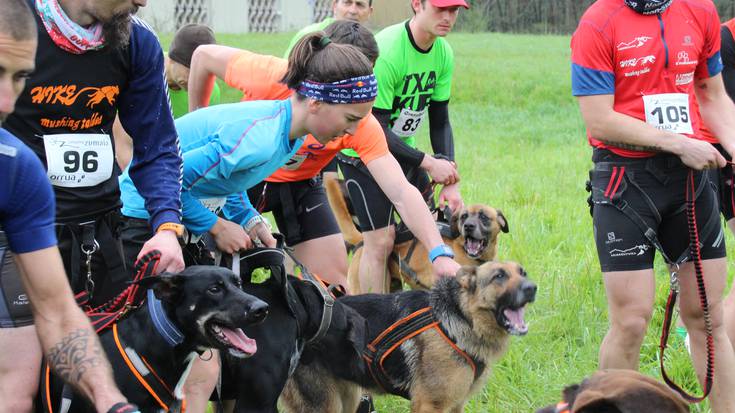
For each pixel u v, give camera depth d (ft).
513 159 56.75
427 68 25.00
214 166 16.42
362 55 16.84
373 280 26.73
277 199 22.58
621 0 18.53
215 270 14.30
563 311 26.13
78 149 15.07
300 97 16.85
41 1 14.10
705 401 20.70
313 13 136.98
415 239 27.17
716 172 23.13
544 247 33.81
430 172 24.32
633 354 19.33
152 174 15.85
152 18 120.37
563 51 127.03
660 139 18.08
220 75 21.57
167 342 14.14
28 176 10.98
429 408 19.66
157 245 15.11
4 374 13.64
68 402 13.57
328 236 22.76
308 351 18.92
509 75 100.58
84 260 15.60
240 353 14.26
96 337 11.62
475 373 19.84
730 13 130.82
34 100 14.48
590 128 18.86
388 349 19.45
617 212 18.93
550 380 22.04
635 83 18.62
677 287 19.35
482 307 19.33
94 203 15.47
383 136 20.42
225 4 126.93
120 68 15.25
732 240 34.91
